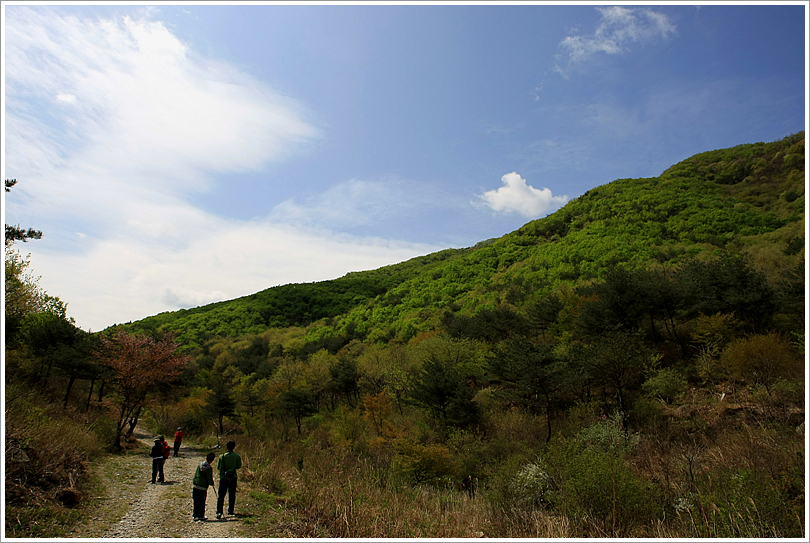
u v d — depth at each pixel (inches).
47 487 298.2
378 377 1369.3
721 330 856.3
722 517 278.1
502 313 1489.9
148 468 530.3
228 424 1470.2
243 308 4990.2
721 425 608.1
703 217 3142.2
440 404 925.2
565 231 4352.9
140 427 1288.1
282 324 4596.5
